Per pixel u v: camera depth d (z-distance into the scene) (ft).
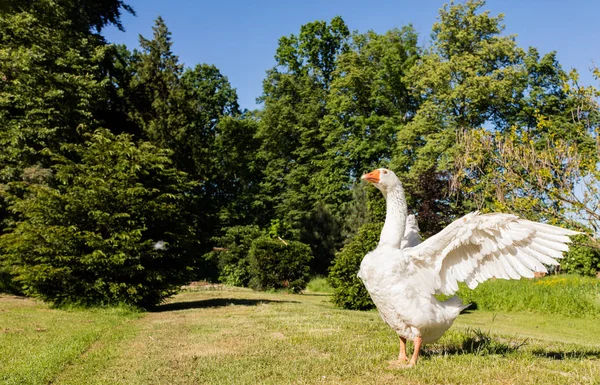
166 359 20.17
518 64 91.20
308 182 123.13
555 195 39.86
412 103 112.68
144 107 90.27
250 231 111.34
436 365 16.30
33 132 60.54
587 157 41.83
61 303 40.55
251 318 34.14
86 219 41.60
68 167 41.68
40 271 38.78
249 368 17.70
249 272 79.97
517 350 19.61
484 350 19.02
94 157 42.45
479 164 47.78
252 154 132.67
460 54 94.79
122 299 41.19
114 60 95.20
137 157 43.19
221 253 93.35
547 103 87.97
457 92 88.17
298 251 74.43
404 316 16.28
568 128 79.66
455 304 16.96
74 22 77.15
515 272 16.43
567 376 14.92
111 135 44.39
